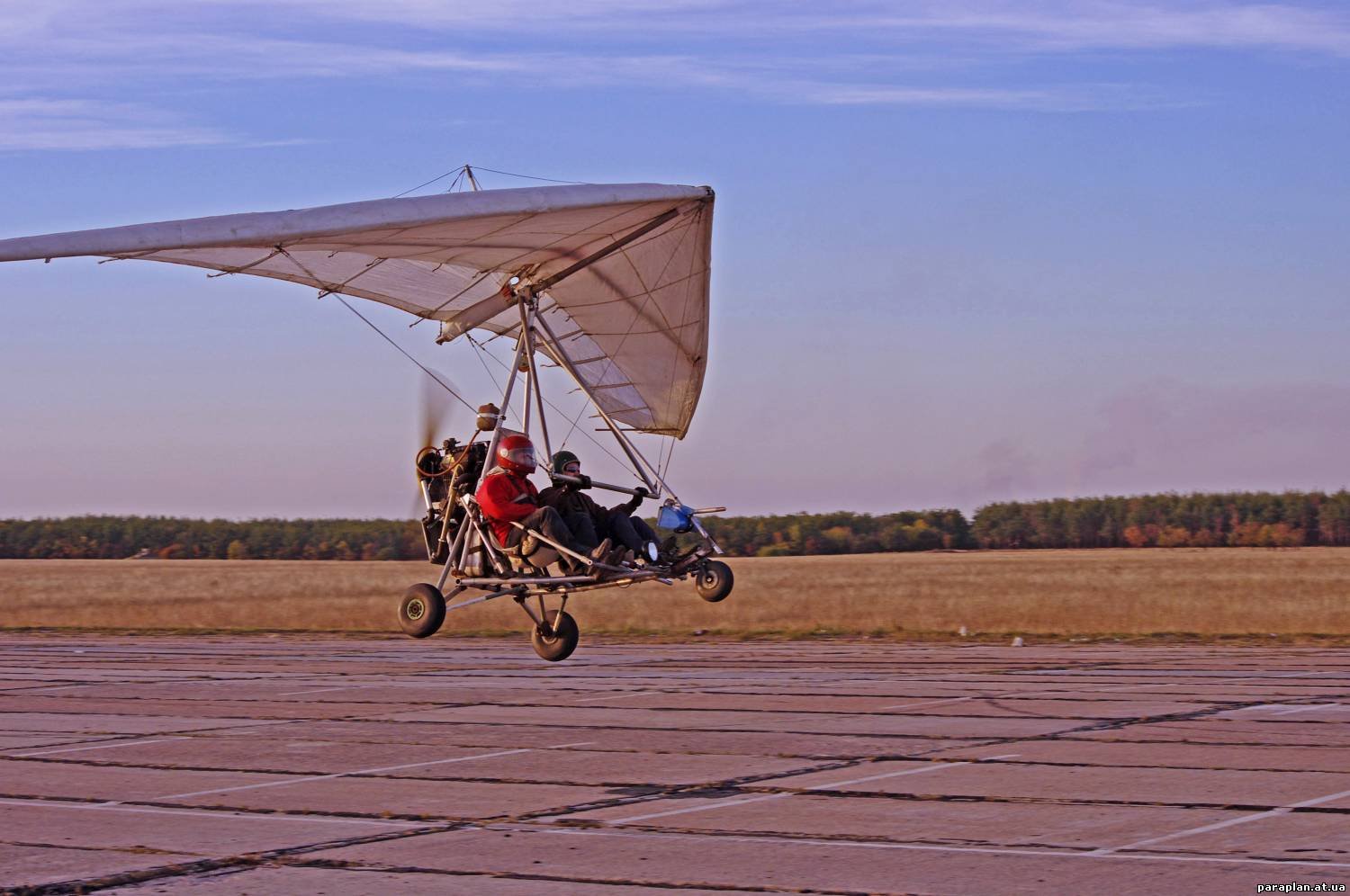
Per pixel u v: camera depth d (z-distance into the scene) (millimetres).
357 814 8203
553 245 12906
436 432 13781
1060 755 9711
